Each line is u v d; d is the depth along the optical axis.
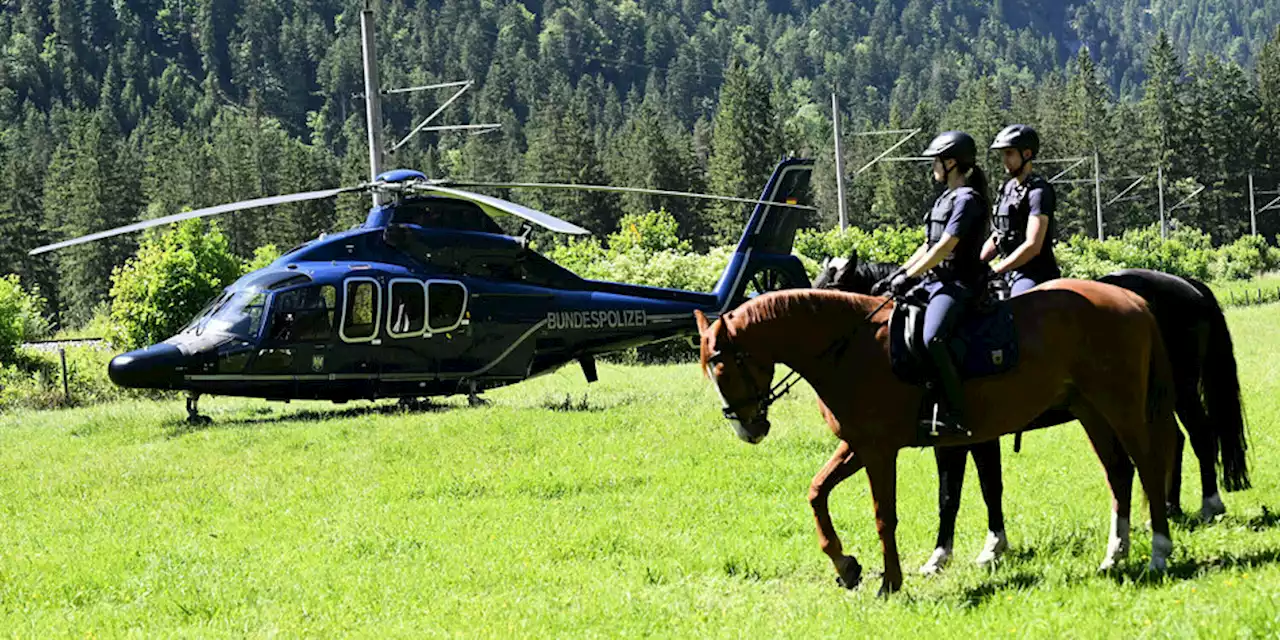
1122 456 8.13
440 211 18.89
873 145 114.81
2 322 31.11
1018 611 6.79
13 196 90.00
